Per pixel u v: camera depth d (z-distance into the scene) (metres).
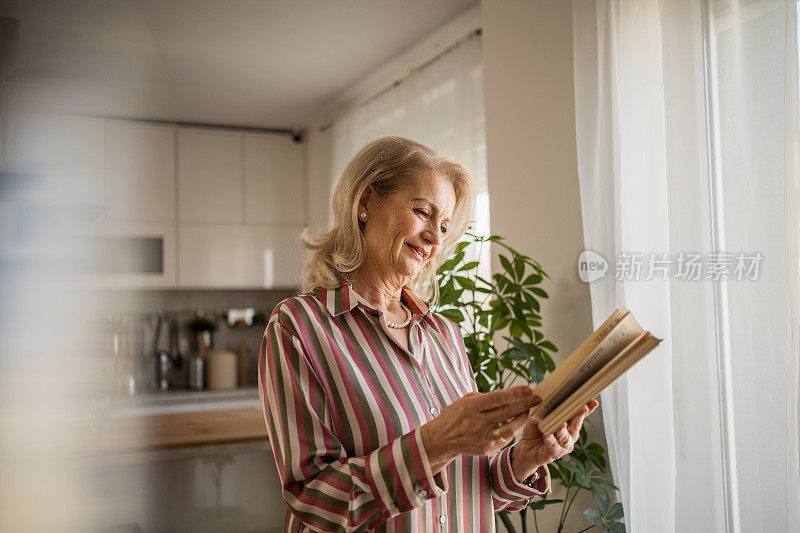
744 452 1.67
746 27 1.69
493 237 2.16
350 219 1.27
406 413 1.15
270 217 4.90
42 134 1.08
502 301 2.12
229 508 2.54
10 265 1.00
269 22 3.21
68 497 1.12
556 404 0.97
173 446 2.41
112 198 4.37
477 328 2.72
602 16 2.05
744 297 1.68
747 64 1.69
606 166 2.03
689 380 1.78
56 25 1.28
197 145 4.73
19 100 1.16
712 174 1.79
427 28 3.29
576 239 2.26
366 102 4.09
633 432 1.91
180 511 2.38
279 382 1.08
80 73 1.25
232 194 4.81
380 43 3.46
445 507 1.18
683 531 1.78
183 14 3.10
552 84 2.39
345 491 1.01
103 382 1.11
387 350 1.22
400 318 1.30
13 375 1.02
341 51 3.55
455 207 1.40
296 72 3.85
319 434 1.06
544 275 2.25
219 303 5.09
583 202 2.11
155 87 4.00
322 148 4.71
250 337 5.16
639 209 1.95
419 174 1.25
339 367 1.14
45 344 1.03
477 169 3.05
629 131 1.98
